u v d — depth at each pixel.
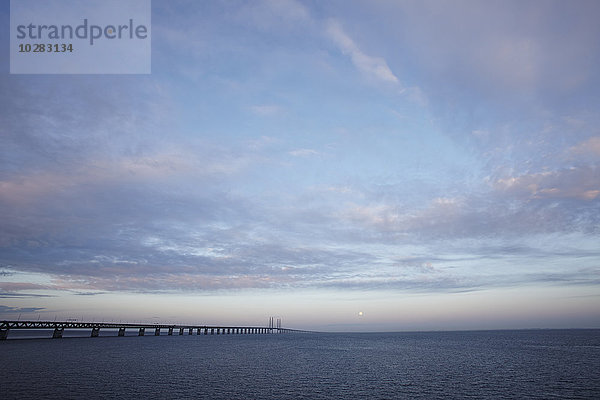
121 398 31.33
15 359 59.06
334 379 44.72
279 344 136.00
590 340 173.25
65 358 62.19
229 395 34.03
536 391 38.09
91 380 39.78
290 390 37.06
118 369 49.53
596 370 55.31
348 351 97.44
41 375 42.34
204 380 42.09
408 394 36.00
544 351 97.38
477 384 42.00
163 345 111.56
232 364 60.09
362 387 39.31
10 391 33.00
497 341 168.38
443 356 81.06
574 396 35.88
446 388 39.31
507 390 38.47
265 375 47.28
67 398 30.75
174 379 42.19
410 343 150.62
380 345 132.62
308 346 122.94
